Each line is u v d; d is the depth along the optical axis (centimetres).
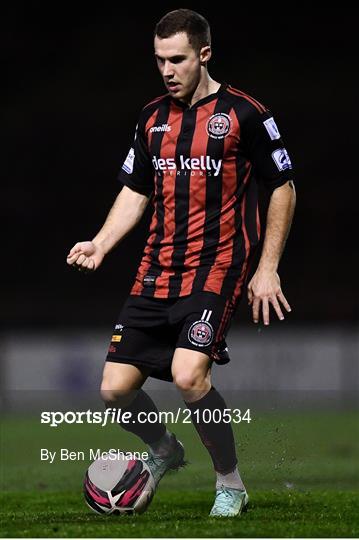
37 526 1471
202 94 1619
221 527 1413
